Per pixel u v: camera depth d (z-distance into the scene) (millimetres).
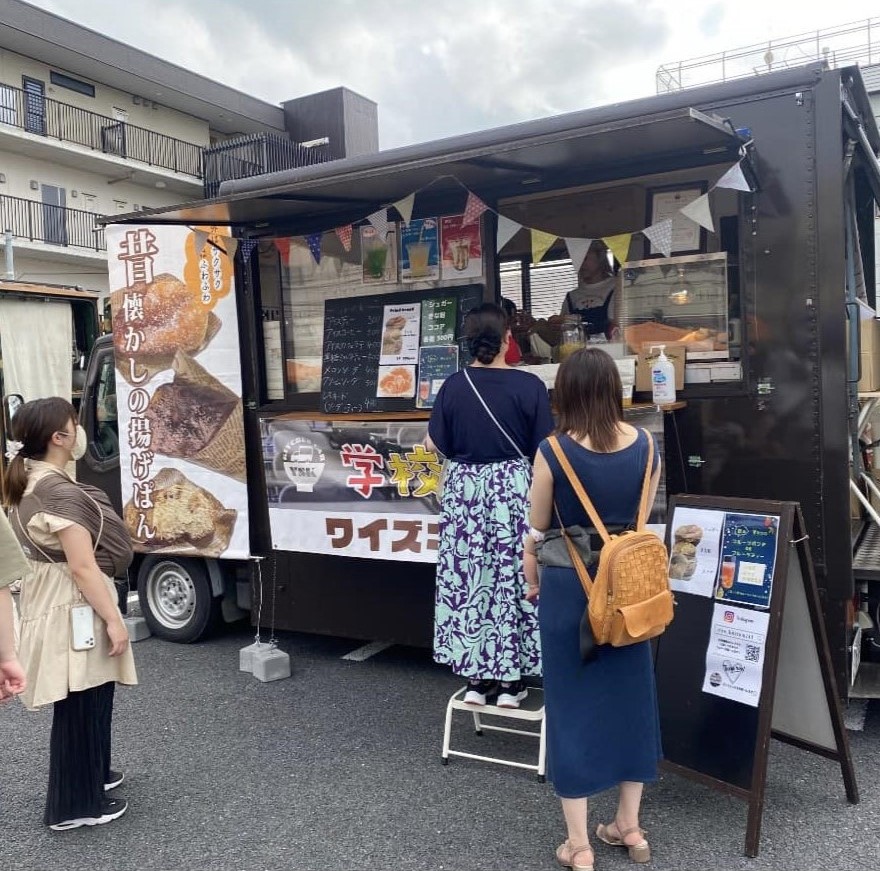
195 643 5188
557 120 3637
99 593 2846
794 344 3348
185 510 4926
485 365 3293
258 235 4730
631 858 2613
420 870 2615
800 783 3072
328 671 4605
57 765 2922
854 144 3645
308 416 4414
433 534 4023
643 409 3471
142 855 2775
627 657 2479
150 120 26141
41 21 21594
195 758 3516
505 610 3209
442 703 4074
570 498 2436
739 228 3439
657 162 3627
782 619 2850
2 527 2002
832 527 3299
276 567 4777
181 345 4871
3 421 7152
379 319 4387
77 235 23594
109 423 5469
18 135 21422
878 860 2561
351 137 29453
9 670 2014
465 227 4176
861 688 3422
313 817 2980
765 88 3318
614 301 3900
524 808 2990
